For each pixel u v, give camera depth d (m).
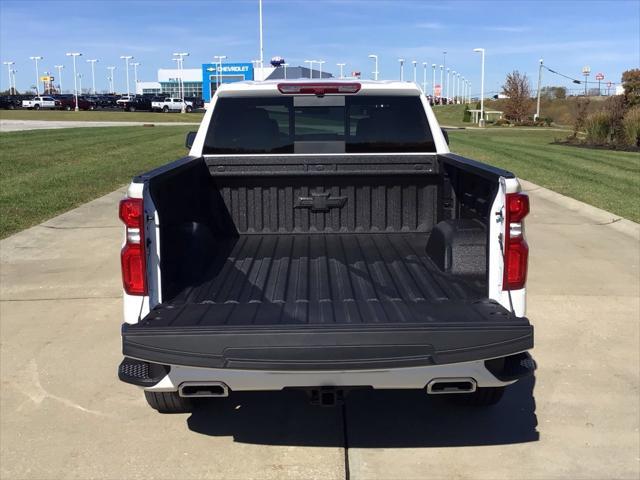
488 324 3.28
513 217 3.63
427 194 5.40
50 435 4.19
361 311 3.58
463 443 4.10
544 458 3.94
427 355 3.25
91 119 52.00
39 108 73.62
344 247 5.01
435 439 4.15
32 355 5.38
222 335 3.23
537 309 6.47
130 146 23.47
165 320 3.44
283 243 5.16
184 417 4.43
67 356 5.37
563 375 5.04
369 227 5.43
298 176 5.31
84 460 3.92
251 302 3.77
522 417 4.42
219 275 4.30
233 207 5.39
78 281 7.36
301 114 5.32
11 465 3.87
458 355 3.26
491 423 4.34
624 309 6.48
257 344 3.23
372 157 5.28
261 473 3.78
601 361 5.28
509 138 31.88
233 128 5.33
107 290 7.05
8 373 5.05
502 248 3.68
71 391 4.78
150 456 3.96
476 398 4.41
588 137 27.39
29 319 6.20
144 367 3.56
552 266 8.00
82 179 14.77
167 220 4.08
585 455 3.97
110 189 13.52
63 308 6.50
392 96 5.32
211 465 3.86
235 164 5.27
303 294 3.91
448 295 3.87
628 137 24.97
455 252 4.18
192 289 4.00
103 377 5.00
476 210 4.41
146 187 3.57
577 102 43.91
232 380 3.32
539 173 16.27
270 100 5.30
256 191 5.36
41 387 4.84
